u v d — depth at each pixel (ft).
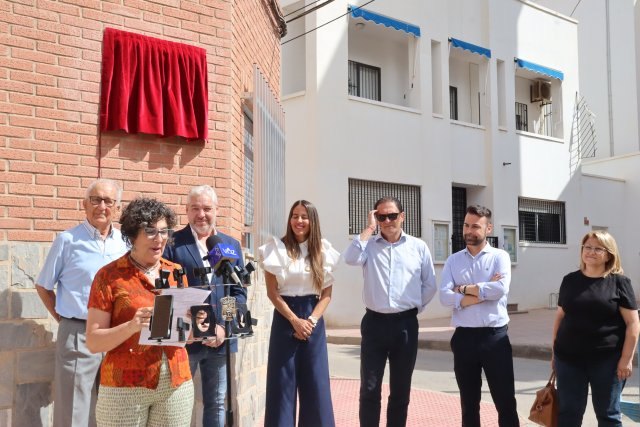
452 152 63.36
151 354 11.18
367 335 18.10
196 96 19.84
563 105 73.92
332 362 38.47
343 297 53.93
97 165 18.21
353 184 55.67
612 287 15.76
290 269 16.87
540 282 69.36
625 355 15.56
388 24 57.36
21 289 16.58
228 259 12.80
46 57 17.62
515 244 67.05
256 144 22.98
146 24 19.30
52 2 17.80
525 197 69.00
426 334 48.73
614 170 80.02
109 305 11.14
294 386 16.66
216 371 16.55
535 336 46.42
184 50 19.67
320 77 53.62
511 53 68.64
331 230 53.26
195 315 11.10
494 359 17.08
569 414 15.87
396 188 58.44
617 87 84.64
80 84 18.08
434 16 61.62
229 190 20.40
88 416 15.67
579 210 74.13
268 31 29.19
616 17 84.89
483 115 66.74
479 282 17.56
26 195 17.10
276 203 27.35
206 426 16.48
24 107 17.24
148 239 11.21
